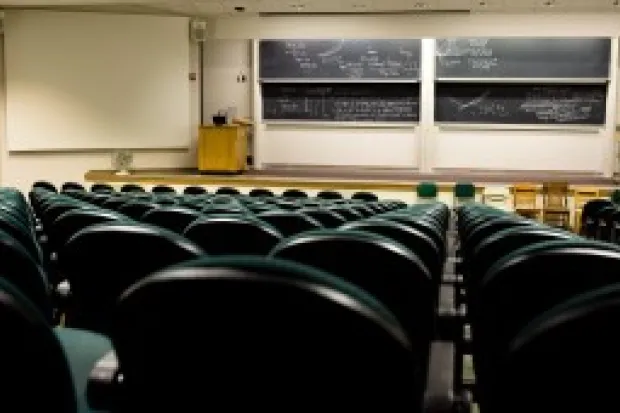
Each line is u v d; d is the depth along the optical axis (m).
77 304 1.96
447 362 1.68
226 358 0.88
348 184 11.48
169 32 12.53
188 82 12.81
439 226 3.37
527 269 1.54
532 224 2.76
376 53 12.94
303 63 13.12
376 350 0.83
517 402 1.02
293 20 12.22
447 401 1.48
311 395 0.88
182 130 12.84
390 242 1.68
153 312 0.87
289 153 13.38
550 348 0.92
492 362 1.51
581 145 12.67
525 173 12.88
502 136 12.86
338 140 13.26
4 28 11.86
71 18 12.12
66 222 2.54
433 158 13.04
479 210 5.06
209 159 12.31
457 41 12.67
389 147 13.15
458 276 3.14
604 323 0.87
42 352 0.86
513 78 12.62
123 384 1.02
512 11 11.64
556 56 12.52
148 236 1.71
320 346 0.83
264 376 0.88
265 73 13.23
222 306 0.83
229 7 11.82
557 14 11.59
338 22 12.10
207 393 0.92
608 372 0.91
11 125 12.05
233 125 12.32
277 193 11.51
